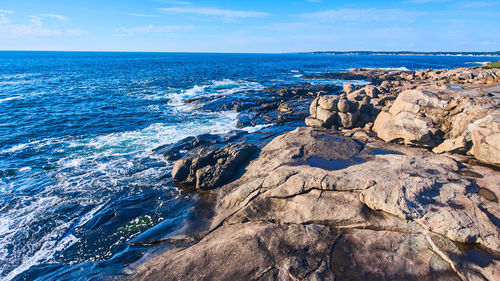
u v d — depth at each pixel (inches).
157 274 300.7
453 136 543.8
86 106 1177.4
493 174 401.1
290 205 377.7
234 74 2672.2
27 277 330.0
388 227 320.2
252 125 938.1
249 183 438.0
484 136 440.1
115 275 318.7
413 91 632.4
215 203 455.5
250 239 324.2
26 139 783.7
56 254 369.7
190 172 545.0
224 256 308.2
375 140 588.7
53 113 1050.1
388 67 3961.6
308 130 636.7
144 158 665.6
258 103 1218.0
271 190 407.5
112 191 521.0
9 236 399.2
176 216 438.0
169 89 1653.5
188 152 650.2
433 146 562.9
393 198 342.0
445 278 261.6
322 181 387.5
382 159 462.6
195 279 287.3
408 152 504.7
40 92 1465.3
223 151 576.1
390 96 837.8
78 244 386.3
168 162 642.2
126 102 1278.3
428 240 298.5
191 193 505.0
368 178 382.6
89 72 2667.3
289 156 498.3
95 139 795.4
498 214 314.0
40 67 3289.9
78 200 491.5
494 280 249.9
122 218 438.6
